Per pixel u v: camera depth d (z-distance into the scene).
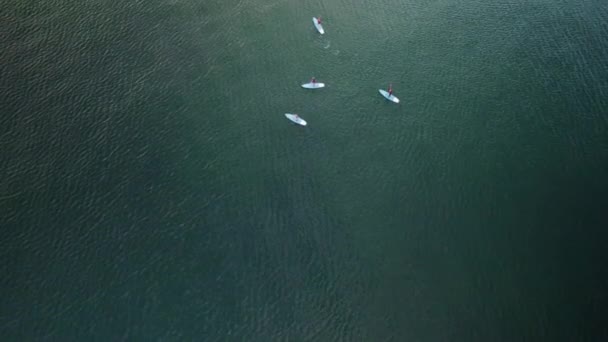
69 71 81.94
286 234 66.06
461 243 66.31
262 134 76.25
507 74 86.62
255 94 81.12
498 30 93.75
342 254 64.62
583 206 70.38
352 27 92.31
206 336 56.94
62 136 74.00
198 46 87.00
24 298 58.88
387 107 80.81
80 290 59.81
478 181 72.69
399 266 63.78
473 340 57.97
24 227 64.69
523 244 66.31
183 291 60.25
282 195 69.88
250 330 57.69
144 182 69.94
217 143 74.88
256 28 90.44
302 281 61.94
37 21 88.62
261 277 62.00
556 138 78.19
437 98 82.56
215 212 67.62
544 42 92.12
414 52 89.00
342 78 84.25
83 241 63.97
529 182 72.81
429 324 59.00
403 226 67.69
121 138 74.44
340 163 73.81
